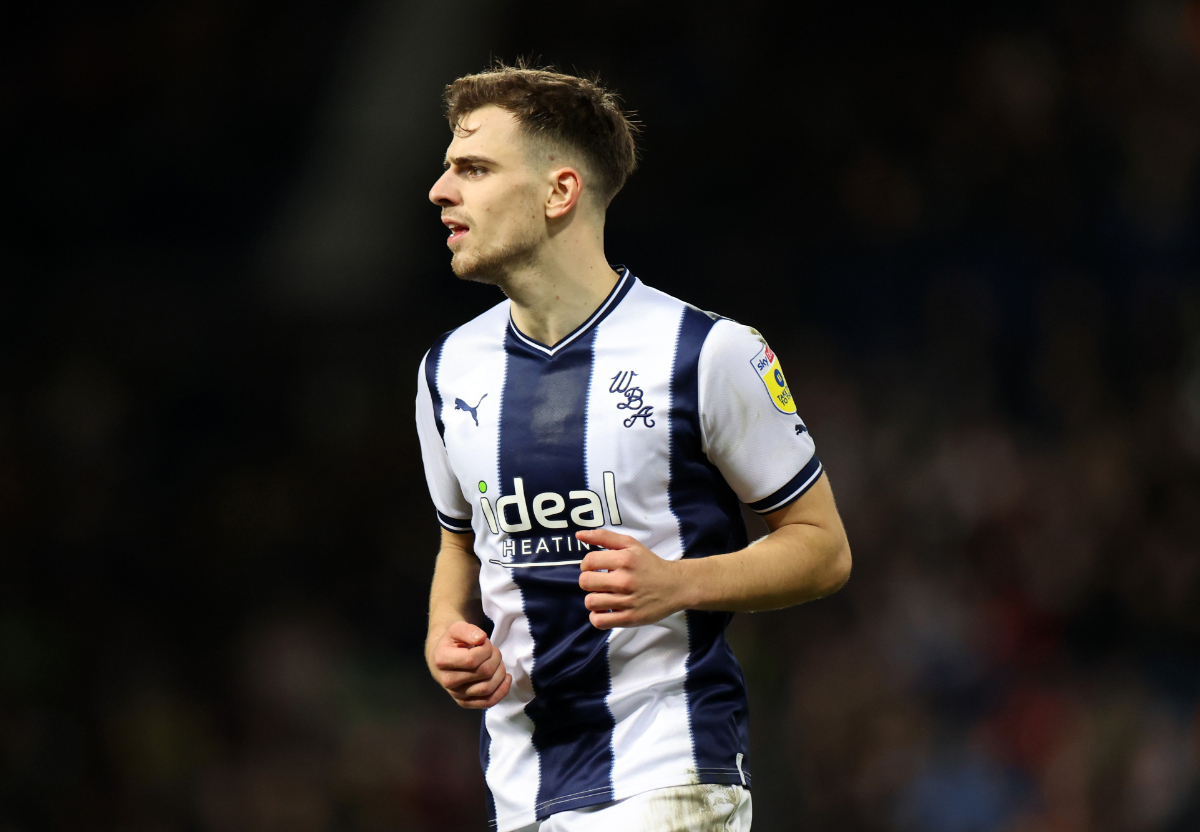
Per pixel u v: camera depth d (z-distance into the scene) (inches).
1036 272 1499.8
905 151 1579.7
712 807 314.0
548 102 316.5
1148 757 976.3
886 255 1514.5
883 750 1063.6
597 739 318.3
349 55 1518.2
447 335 344.8
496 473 320.8
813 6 1632.6
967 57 1609.3
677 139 1556.3
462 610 352.5
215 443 1389.0
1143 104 1585.9
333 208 1475.1
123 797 1003.3
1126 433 1344.7
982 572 1226.0
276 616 1190.3
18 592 1178.6
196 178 1513.3
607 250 1499.8
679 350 313.3
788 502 321.1
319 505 1334.9
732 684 328.2
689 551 316.8
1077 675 1133.1
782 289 1510.8
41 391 1364.4
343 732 1059.9
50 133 1498.5
